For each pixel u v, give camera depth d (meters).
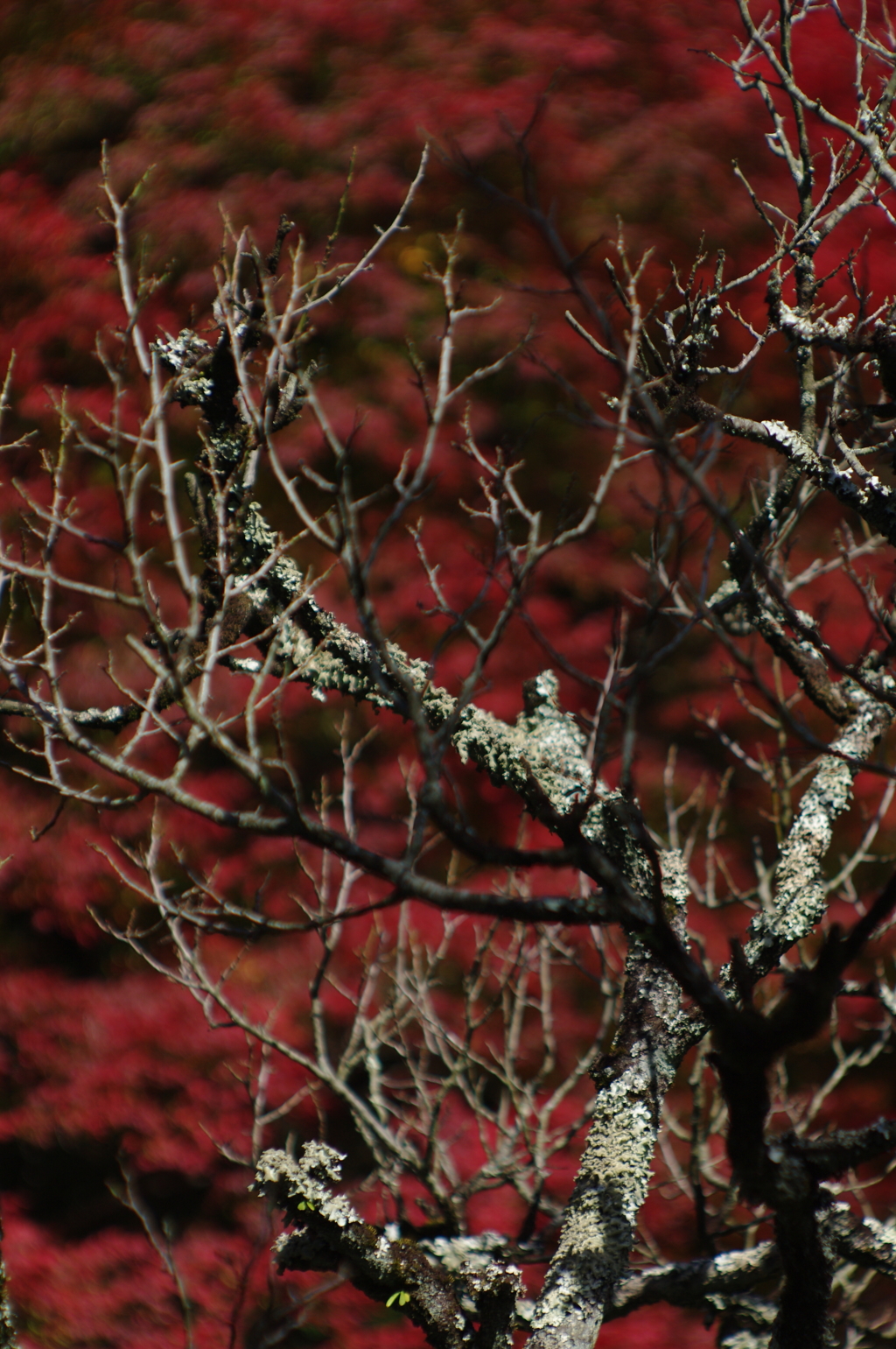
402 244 17.00
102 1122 11.51
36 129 18.66
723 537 11.97
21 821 13.05
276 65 18.78
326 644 4.94
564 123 17.86
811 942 11.73
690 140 17.73
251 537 5.02
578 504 15.24
